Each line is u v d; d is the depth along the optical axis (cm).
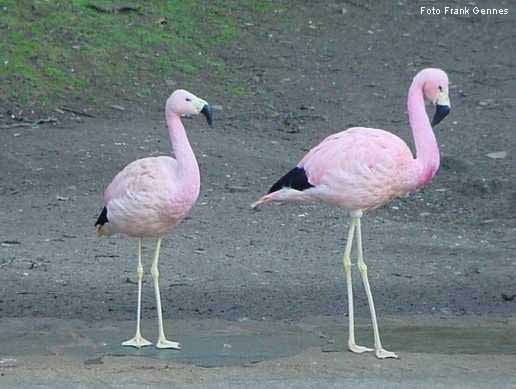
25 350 1027
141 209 1016
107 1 2506
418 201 1694
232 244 1455
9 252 1398
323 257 1405
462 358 1010
